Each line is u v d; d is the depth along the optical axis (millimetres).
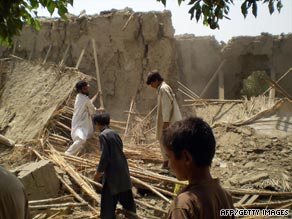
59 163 7254
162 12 11602
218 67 13070
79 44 12008
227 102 10250
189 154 1700
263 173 6922
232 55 13141
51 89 10578
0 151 8648
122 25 11648
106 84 11578
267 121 8805
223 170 7238
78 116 8391
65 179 6668
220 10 3014
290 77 12781
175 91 11367
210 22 3074
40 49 12523
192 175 1730
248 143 8117
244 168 7238
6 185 2066
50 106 10070
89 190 6312
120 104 11312
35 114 10109
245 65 13352
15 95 11195
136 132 9758
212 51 13086
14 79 11664
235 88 13273
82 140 8195
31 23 3023
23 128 9953
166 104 6719
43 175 6141
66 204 5766
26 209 2213
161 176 6836
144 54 11492
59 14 2988
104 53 11750
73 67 11961
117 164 5215
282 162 7355
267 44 13023
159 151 8297
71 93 10148
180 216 1599
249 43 13086
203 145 1698
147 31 11430
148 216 5840
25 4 2877
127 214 5406
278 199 6262
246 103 9766
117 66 11625
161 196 6324
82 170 7270
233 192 6328
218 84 12781
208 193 1683
